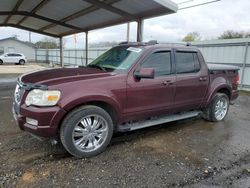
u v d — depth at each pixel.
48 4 9.96
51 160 3.32
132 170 3.11
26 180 2.81
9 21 14.90
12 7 10.91
